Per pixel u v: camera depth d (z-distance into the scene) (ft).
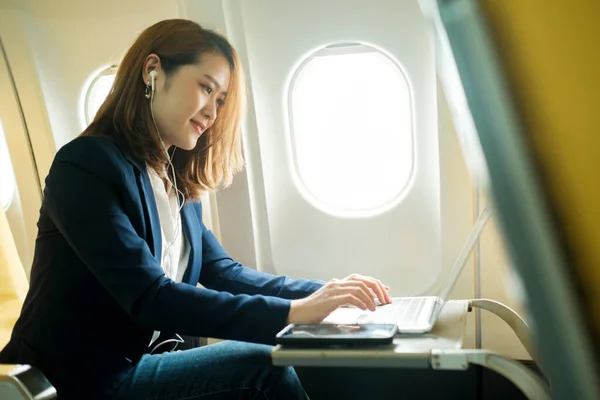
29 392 3.15
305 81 5.93
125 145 4.40
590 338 1.53
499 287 5.78
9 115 6.57
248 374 4.07
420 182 5.93
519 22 1.48
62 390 3.91
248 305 3.71
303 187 6.31
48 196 4.00
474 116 1.57
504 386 5.84
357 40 5.55
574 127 1.47
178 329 3.73
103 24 6.04
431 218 6.00
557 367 1.58
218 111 5.16
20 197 6.98
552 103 1.48
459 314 3.83
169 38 4.53
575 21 1.44
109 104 4.56
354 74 5.89
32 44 6.24
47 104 6.48
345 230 6.26
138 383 4.10
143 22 5.95
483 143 1.57
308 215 6.33
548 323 1.56
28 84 6.39
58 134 6.61
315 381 6.08
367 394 5.98
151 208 4.33
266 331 3.60
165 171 4.71
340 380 6.02
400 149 6.01
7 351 4.05
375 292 4.24
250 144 6.09
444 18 1.57
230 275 5.35
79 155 4.03
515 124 1.50
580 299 1.52
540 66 1.48
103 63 6.20
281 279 5.27
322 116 6.13
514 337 5.89
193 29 4.64
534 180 1.49
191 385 4.07
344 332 3.04
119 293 3.79
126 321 4.18
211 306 3.73
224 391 4.07
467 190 5.62
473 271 5.82
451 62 1.62
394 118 5.95
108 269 3.79
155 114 4.58
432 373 5.84
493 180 1.57
